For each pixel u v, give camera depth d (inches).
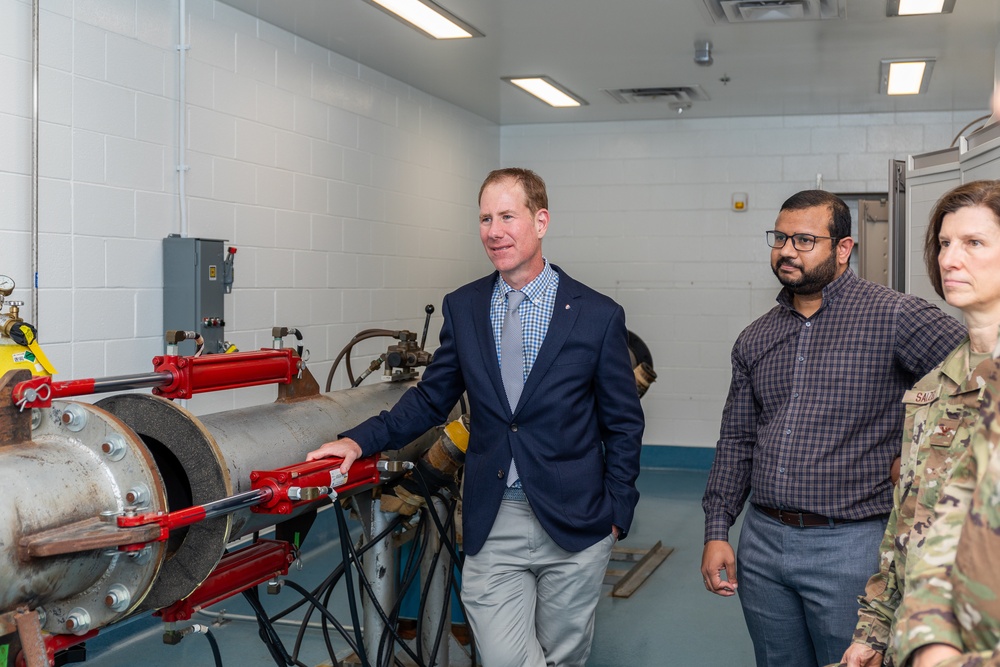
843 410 74.3
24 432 56.4
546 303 82.1
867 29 169.2
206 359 74.0
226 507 61.1
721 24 166.9
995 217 50.2
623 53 188.1
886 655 55.0
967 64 193.8
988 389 35.9
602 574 82.8
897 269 169.0
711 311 261.7
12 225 117.3
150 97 139.0
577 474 79.9
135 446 57.0
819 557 73.9
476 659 117.1
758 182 257.3
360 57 191.6
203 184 150.3
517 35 174.9
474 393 82.4
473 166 255.1
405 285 218.1
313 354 181.6
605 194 267.7
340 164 189.8
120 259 134.2
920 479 51.5
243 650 127.3
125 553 56.8
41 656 52.4
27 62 118.4
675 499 222.7
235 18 156.9
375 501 96.0
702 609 147.5
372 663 99.0
